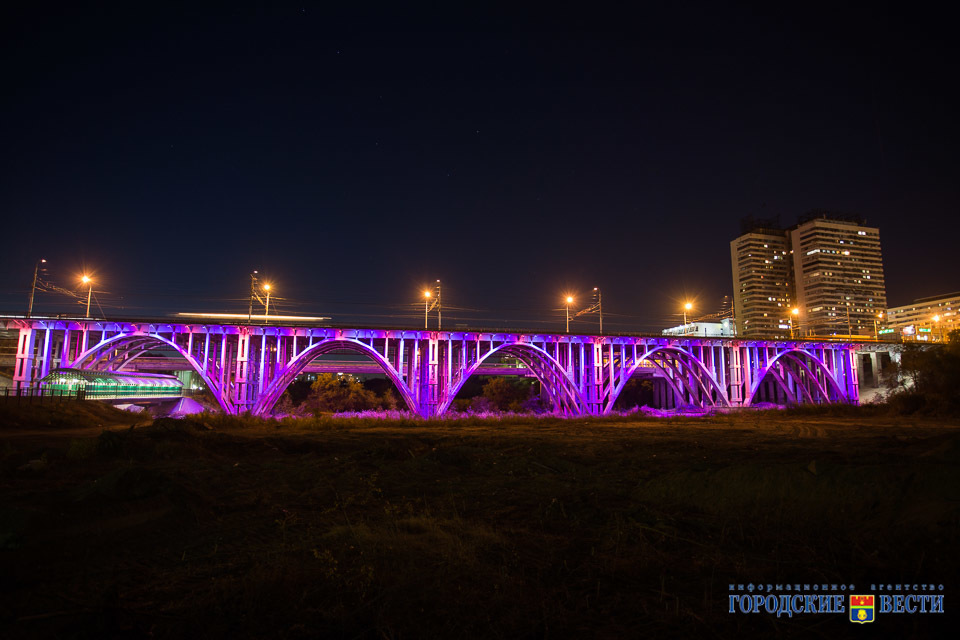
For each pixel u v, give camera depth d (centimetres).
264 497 1170
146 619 557
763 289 19800
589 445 2275
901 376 5547
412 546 789
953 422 4044
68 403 3875
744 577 655
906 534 753
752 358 7394
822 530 823
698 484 1092
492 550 786
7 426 3055
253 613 570
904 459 1343
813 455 1731
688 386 7394
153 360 7806
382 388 8856
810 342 7519
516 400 7888
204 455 1811
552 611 574
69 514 874
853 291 19275
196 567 728
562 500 1119
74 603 595
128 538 834
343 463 1670
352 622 552
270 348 5628
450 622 548
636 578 670
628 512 988
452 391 5769
